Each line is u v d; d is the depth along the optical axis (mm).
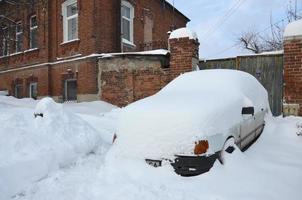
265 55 9688
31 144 5449
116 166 4891
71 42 14359
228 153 4875
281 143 6383
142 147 4793
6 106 10164
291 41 8453
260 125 6812
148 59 11258
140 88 11500
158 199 4020
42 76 15930
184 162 4500
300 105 8312
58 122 6340
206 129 4582
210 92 5680
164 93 6082
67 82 14852
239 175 4555
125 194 4164
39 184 4684
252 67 9844
